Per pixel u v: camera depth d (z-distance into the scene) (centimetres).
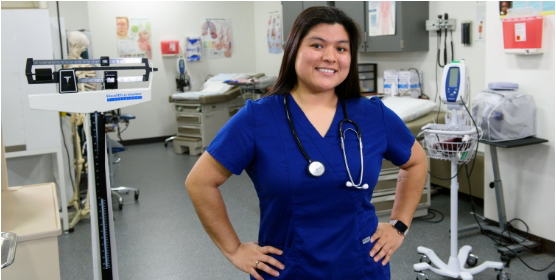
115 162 576
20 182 388
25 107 343
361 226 132
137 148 682
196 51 720
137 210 408
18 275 184
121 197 424
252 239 335
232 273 287
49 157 397
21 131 344
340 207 129
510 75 301
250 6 760
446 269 263
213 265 298
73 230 364
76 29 471
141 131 715
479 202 389
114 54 681
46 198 221
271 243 136
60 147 355
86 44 387
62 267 300
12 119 341
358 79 138
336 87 139
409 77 427
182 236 347
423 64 436
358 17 460
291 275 131
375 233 138
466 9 388
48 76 168
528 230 305
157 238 345
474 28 381
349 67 132
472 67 388
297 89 136
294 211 128
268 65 741
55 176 395
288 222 130
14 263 183
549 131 283
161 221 380
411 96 424
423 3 421
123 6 679
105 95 172
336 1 485
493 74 313
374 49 448
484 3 370
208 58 739
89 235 354
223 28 743
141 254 317
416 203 147
